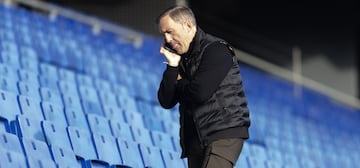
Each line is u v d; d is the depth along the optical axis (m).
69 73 16.67
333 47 32.88
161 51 7.62
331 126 27.30
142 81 20.66
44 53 19.41
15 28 20.28
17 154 9.23
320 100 29.78
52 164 9.73
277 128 22.02
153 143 13.35
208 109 7.43
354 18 32.97
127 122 14.41
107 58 21.72
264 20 33.09
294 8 33.00
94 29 24.67
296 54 29.55
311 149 21.78
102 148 11.12
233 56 7.60
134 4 26.27
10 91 12.67
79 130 11.12
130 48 24.55
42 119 11.52
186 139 7.67
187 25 7.52
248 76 27.00
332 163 22.19
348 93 32.56
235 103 7.45
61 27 22.92
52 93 13.44
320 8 32.97
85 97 15.25
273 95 26.95
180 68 7.71
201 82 7.33
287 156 17.56
